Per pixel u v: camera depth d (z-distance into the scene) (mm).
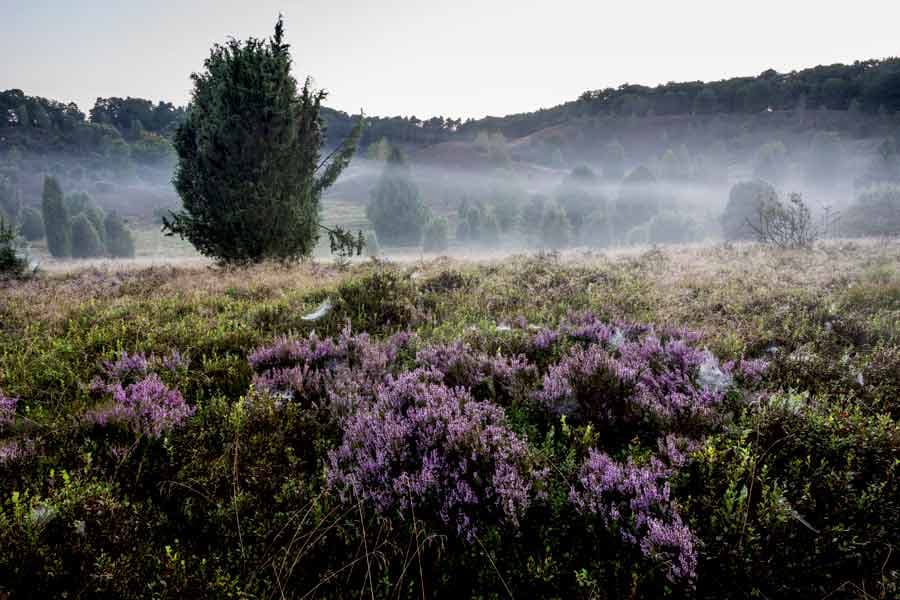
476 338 5281
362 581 2326
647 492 2562
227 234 14117
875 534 2318
